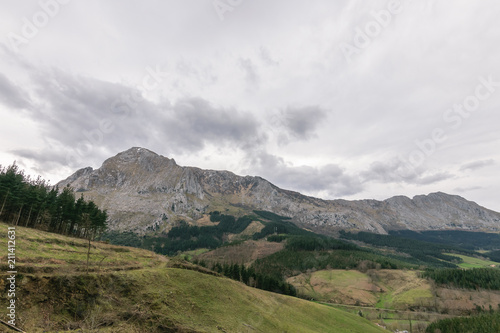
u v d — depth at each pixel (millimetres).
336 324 73375
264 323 55344
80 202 114375
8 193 88125
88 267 47688
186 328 41531
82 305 37500
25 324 30703
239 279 113875
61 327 32969
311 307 79438
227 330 45875
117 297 42312
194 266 71562
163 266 68000
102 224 120312
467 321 110312
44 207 103562
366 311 143000
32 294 34469
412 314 140750
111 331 35469
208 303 52969
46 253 57031
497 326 100438
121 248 90938
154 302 44750
